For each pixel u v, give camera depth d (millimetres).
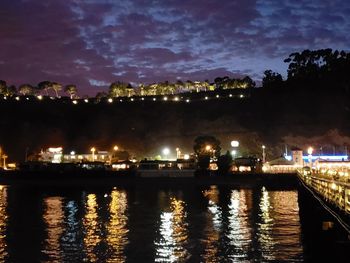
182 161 153750
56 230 54219
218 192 112000
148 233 51281
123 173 145500
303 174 76750
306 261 36562
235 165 149750
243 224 57031
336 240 28609
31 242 46594
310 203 44938
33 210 75375
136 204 83688
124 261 38156
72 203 86688
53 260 38875
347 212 27391
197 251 41312
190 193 109188
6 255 40875
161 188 126875
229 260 37656
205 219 62469
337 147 190000
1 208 78562
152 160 164375
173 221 60812
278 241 44875
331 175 61438
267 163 154750
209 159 149750
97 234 51094
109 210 74500
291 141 197500
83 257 39812
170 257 39250
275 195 101812
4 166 169375
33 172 147250
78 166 156875
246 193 108312
